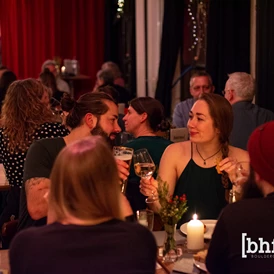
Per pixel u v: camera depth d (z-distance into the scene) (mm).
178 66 6848
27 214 2541
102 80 6688
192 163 2719
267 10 4887
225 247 1705
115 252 1516
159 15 7086
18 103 3100
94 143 1602
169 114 6891
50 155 2521
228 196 2609
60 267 1484
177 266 2090
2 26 8688
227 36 5512
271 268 1672
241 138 4055
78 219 1551
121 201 1624
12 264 1541
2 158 3197
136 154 2506
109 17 8602
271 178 1705
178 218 2152
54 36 8695
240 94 4074
